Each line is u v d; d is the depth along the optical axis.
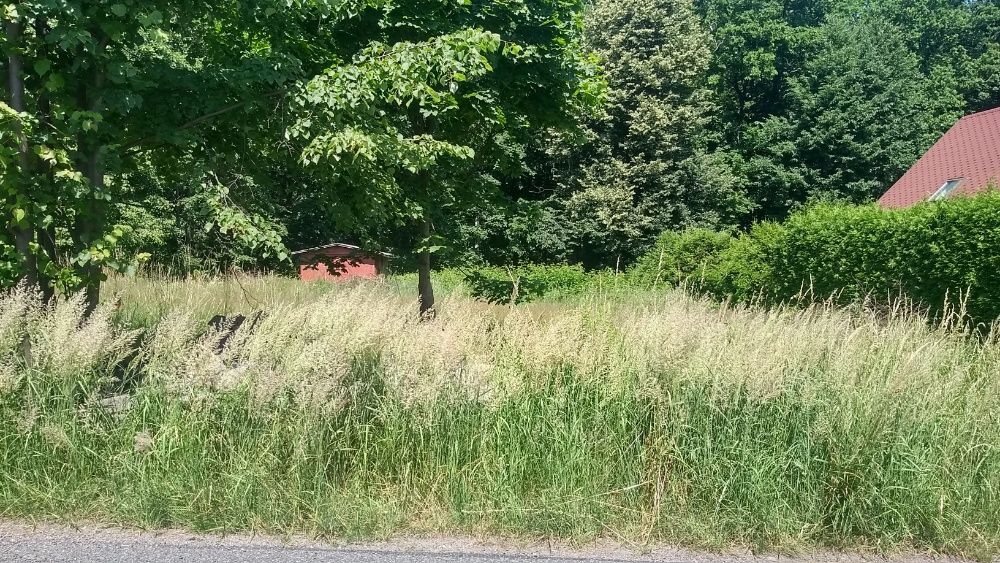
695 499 4.65
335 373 4.93
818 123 37.84
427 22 10.54
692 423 4.84
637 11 35.50
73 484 4.66
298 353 5.11
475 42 8.58
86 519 4.50
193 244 19.25
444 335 5.26
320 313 5.54
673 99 35.16
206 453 4.72
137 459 4.70
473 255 13.25
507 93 11.88
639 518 4.63
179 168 8.79
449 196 12.45
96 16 6.42
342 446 4.83
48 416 4.78
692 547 4.45
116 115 7.45
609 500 4.66
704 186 34.84
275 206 9.55
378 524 4.45
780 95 42.38
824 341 5.44
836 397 4.93
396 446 4.87
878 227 14.38
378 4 10.07
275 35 8.88
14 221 6.16
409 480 4.80
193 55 8.82
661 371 5.09
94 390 4.98
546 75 11.76
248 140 8.60
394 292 9.30
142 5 6.59
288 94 7.79
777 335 5.44
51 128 6.58
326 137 7.74
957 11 50.03
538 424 4.93
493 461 4.80
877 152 36.66
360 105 8.23
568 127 12.73
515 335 5.54
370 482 4.78
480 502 4.62
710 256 23.06
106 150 6.68
